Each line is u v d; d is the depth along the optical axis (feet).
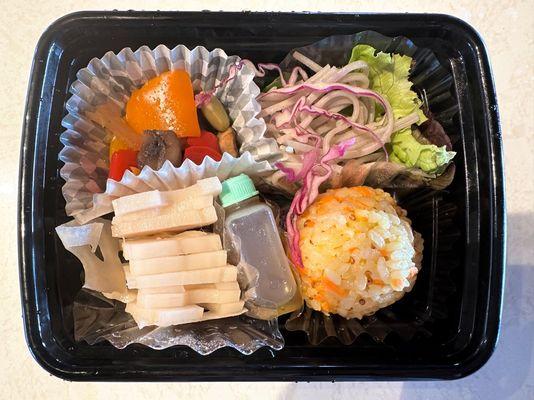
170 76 0.61
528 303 0.68
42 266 0.56
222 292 0.55
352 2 0.71
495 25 0.72
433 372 0.56
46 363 0.54
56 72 0.59
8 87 0.69
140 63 0.61
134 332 0.56
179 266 0.54
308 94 0.64
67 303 0.57
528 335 0.68
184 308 0.54
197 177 0.60
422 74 0.65
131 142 0.63
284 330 0.60
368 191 0.61
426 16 0.60
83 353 0.56
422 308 0.64
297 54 0.63
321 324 0.61
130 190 0.58
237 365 0.56
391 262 0.57
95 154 0.63
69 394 0.66
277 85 0.66
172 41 0.61
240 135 0.65
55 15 0.70
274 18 0.59
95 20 0.58
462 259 0.60
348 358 0.57
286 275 0.58
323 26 0.60
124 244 0.55
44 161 0.58
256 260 0.57
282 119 0.64
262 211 0.58
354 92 0.63
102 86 0.62
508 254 0.69
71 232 0.56
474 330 0.58
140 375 0.55
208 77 0.63
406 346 0.59
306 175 0.62
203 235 0.55
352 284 0.57
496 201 0.58
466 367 0.56
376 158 0.65
